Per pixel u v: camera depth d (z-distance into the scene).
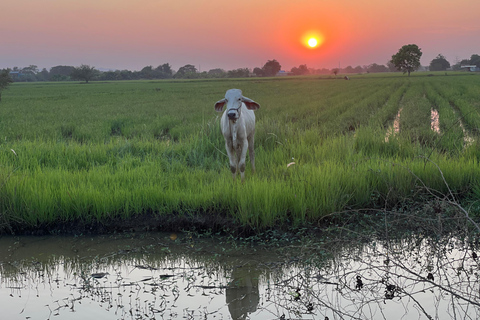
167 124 15.67
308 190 6.06
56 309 4.00
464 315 3.76
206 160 8.53
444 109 18.12
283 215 5.81
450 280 4.41
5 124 15.87
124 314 3.89
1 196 5.98
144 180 6.87
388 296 4.14
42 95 47.75
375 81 68.88
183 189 6.43
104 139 12.14
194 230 5.80
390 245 5.21
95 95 44.78
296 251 5.18
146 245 5.46
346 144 9.01
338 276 4.55
